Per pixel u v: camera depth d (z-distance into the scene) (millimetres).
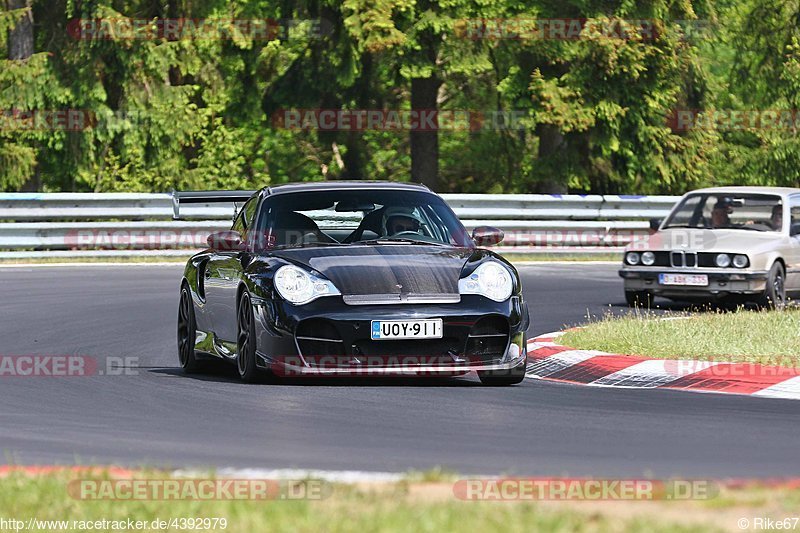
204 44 107562
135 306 56156
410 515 17516
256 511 18109
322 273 33688
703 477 21797
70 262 76312
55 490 19812
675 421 28375
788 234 59031
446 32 98688
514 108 102750
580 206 86938
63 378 36438
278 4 103562
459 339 33031
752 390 34031
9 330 48156
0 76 99875
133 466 22531
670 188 112000
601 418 28734
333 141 107750
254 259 35469
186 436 26375
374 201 37875
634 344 39906
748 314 49094
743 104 126688
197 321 39156
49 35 104625
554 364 38969
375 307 32781
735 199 60875
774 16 119438
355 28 94625
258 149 131500
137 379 36250
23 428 27703
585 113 101062
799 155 118625
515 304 34031
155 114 105500
